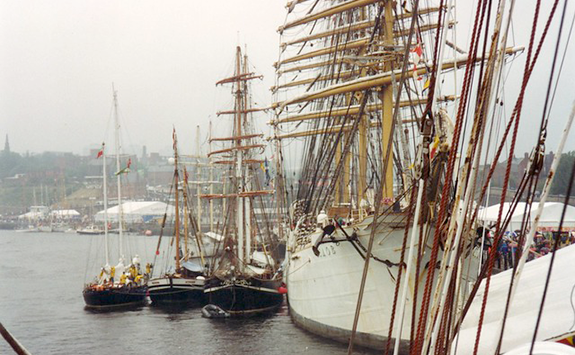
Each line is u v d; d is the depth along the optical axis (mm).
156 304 63781
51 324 54656
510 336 10477
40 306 65688
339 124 58375
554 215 35844
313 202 54875
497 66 7910
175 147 74188
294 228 54781
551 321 10477
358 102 52312
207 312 55594
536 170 8031
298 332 45125
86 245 179875
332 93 44562
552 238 35625
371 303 33719
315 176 54969
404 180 34406
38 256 143875
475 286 9633
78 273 106062
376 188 48500
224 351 41625
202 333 48375
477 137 8320
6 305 66688
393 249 31719
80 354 43406
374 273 33125
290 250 50219
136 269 69875
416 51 26250
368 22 50812
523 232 8070
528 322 10781
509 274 15352
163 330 50344
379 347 33781
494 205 36375
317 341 40094
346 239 33312
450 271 8281
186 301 63781
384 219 31359
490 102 8039
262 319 53562
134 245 170875
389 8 41000
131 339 47469
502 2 7828
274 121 61406
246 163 75375
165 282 63438
